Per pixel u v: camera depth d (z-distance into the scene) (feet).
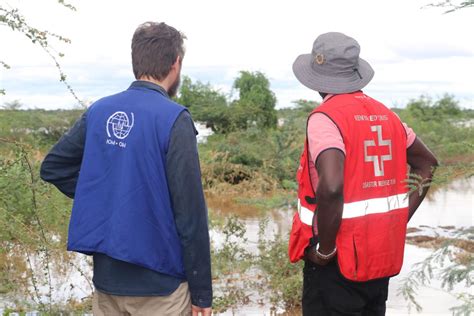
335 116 10.40
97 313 10.01
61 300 16.92
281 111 71.67
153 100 9.62
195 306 9.66
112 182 9.53
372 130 10.57
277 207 35.78
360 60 11.74
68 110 48.70
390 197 10.69
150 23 10.10
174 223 9.46
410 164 11.64
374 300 11.36
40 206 18.45
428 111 84.23
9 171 15.81
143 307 9.58
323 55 11.10
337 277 10.66
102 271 9.64
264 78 69.51
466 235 9.04
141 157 9.36
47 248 16.17
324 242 10.23
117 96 9.86
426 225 30.94
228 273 21.97
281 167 45.24
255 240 27.58
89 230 9.57
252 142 53.31
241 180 47.44
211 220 29.81
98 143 9.70
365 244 10.37
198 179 9.41
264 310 18.74
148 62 9.81
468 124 64.80
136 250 9.30
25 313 15.98
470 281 8.71
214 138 61.87
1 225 16.21
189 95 69.72
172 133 9.33
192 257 9.41
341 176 9.96
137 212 9.34
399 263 10.91
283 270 20.49
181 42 10.09
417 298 18.97
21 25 12.82
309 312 11.21
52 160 10.29
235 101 69.41
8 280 17.37
